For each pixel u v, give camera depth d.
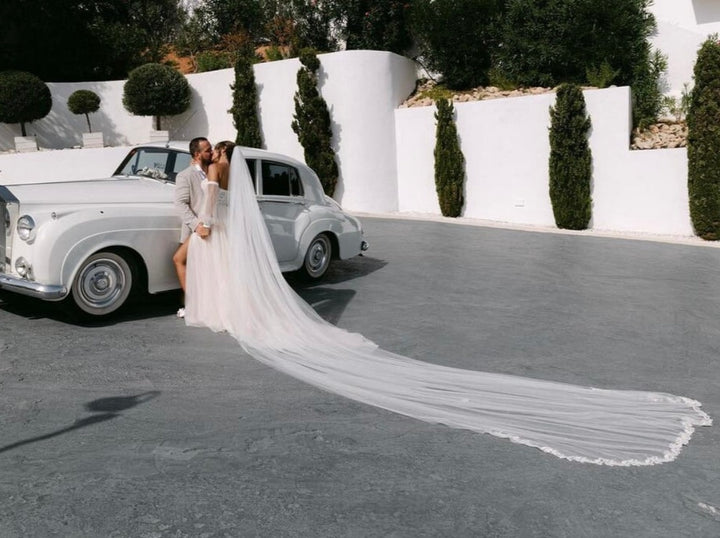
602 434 3.88
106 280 5.91
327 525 2.82
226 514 2.87
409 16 15.97
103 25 19.03
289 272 8.16
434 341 5.76
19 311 6.15
